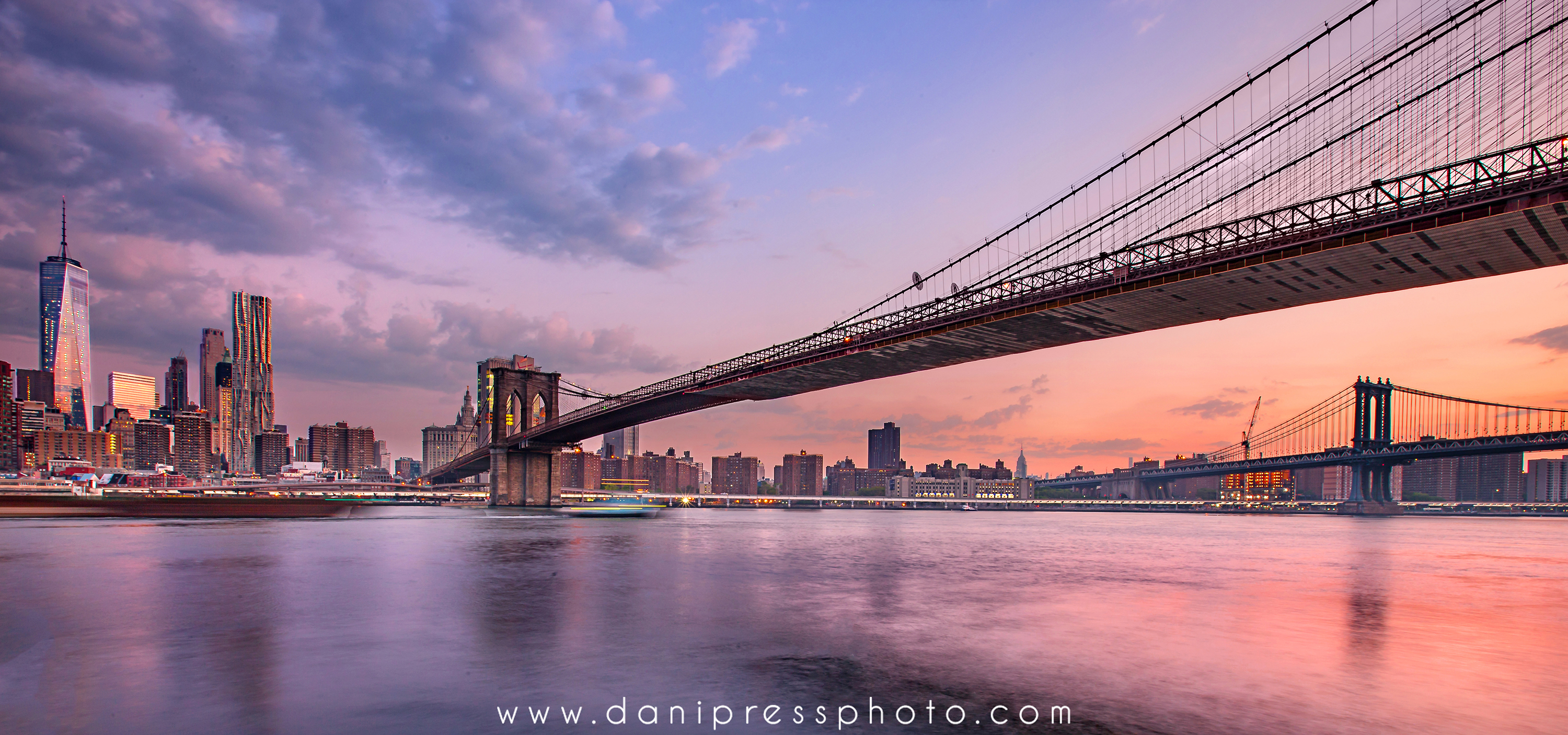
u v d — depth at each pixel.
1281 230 56.00
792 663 24.41
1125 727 18.72
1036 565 58.56
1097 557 67.69
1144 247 64.81
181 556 56.31
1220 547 86.88
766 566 54.12
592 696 20.73
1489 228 47.00
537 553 61.75
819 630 29.59
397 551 61.81
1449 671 24.61
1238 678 23.22
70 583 41.28
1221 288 61.38
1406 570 58.59
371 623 30.28
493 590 39.75
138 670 23.14
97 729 18.19
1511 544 100.31
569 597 37.41
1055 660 25.14
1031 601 38.03
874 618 32.50
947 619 32.34
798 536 97.31
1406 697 21.56
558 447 168.00
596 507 152.62
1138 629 30.67
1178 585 45.69
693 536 90.88
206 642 26.72
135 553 58.25
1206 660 25.47
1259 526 170.88
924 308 85.31
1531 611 37.25
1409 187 50.34
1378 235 50.91
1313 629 31.33
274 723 18.62
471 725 18.50
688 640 27.62
